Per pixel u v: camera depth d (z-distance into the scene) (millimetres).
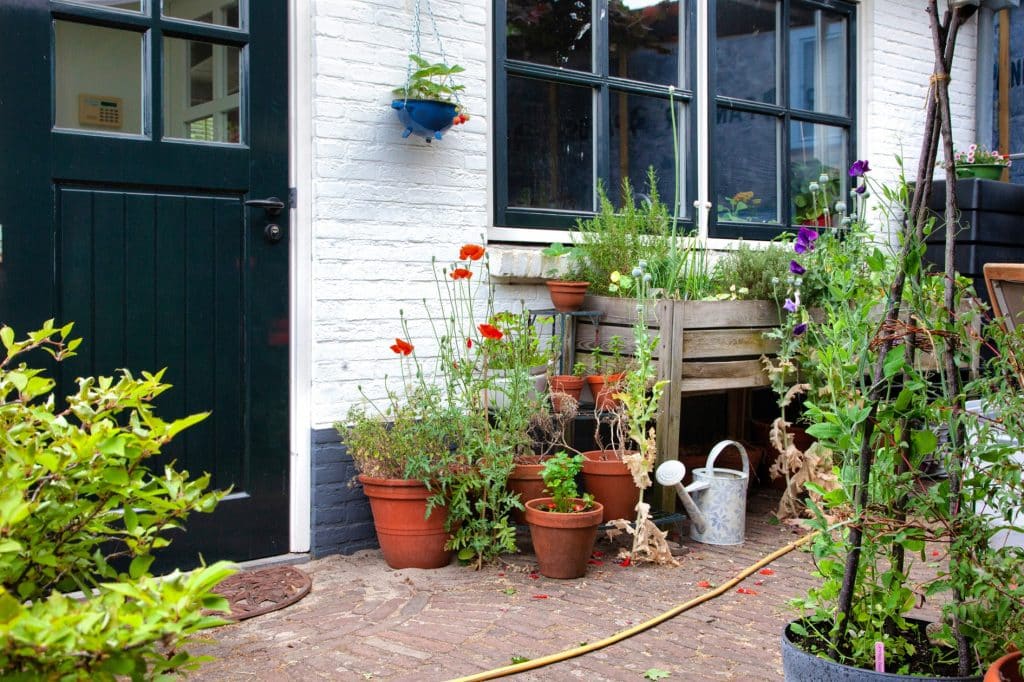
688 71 5230
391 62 4031
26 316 3299
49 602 1408
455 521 3812
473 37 4289
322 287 3881
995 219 5738
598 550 4098
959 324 2102
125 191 3494
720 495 4230
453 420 3818
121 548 3477
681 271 4750
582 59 4809
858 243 4219
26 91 3275
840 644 2168
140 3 3498
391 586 3559
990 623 1976
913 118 6195
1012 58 6543
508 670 2721
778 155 5691
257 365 3793
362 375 3998
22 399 1834
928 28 6262
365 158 3979
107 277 3457
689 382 4340
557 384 4293
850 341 3459
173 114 3586
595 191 4898
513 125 4574
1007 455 2039
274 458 3846
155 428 1772
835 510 2217
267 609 3266
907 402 2061
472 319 4238
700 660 2867
